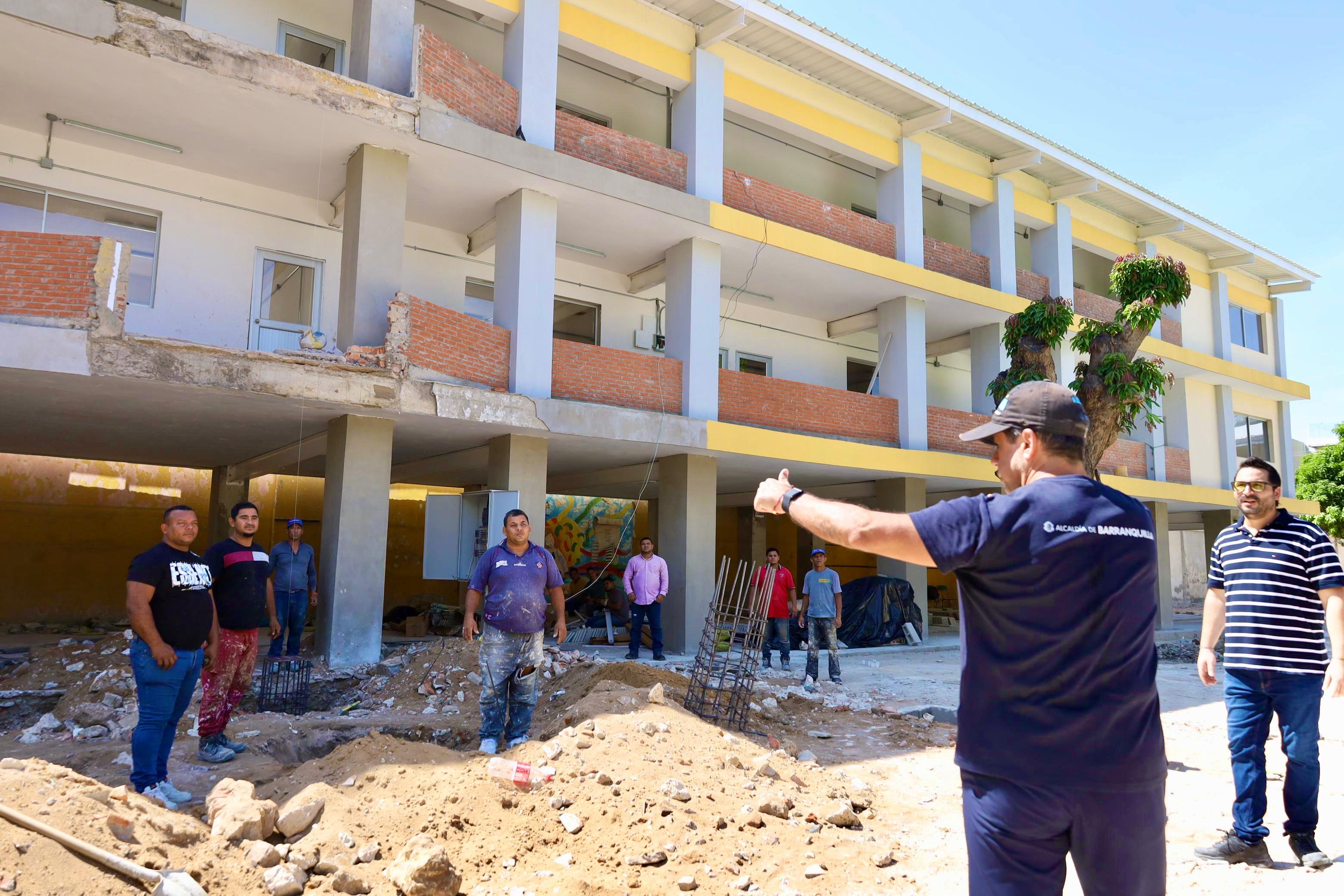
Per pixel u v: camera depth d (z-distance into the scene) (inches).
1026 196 810.8
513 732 263.6
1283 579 191.3
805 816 209.5
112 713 306.0
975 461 715.4
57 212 445.7
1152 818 83.0
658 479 661.3
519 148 480.1
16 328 342.3
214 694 247.6
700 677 324.8
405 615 689.6
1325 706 398.9
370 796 194.2
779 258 618.2
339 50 508.4
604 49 551.8
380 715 350.9
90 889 131.3
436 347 452.4
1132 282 537.6
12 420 475.2
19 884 125.4
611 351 540.4
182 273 474.6
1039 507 87.4
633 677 339.6
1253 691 192.2
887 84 661.9
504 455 508.1
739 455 596.1
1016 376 585.9
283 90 405.1
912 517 90.0
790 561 933.2
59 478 660.7
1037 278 811.4
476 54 566.9
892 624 697.6
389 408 429.7
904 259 693.3
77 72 387.9
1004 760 84.3
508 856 176.2
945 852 197.2
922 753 302.0
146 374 364.2
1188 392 995.9
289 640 433.1
